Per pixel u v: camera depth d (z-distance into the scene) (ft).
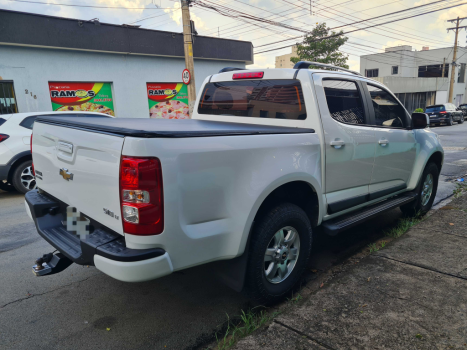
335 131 10.01
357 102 11.32
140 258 6.29
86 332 8.04
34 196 9.84
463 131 62.49
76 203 7.91
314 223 10.01
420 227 13.51
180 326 8.29
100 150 6.80
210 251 7.22
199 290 10.00
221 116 11.93
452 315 7.76
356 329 7.37
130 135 6.23
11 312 8.85
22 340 7.73
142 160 6.06
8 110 36.06
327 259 12.18
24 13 34.71
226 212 7.31
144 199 6.16
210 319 8.59
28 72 36.63
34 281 10.50
